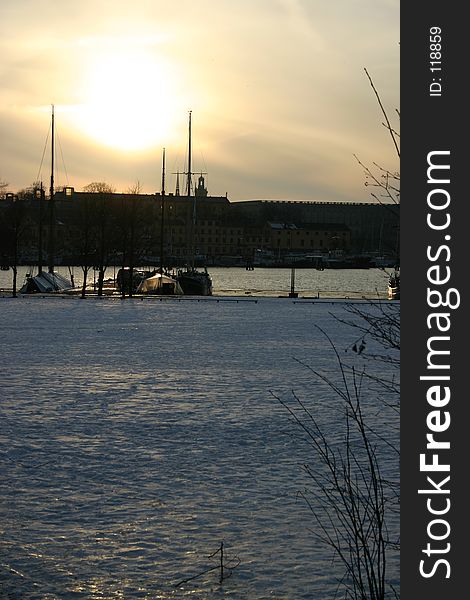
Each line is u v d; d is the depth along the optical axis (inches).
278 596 368.2
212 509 482.9
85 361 1147.9
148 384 938.1
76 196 6392.7
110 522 461.4
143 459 592.4
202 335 1583.4
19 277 5231.3
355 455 597.3
